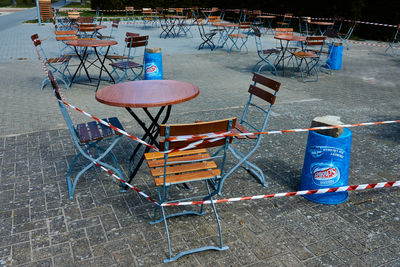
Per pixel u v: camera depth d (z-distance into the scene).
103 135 3.56
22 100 6.77
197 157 3.16
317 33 17.34
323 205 3.53
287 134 5.32
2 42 13.72
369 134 5.40
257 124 5.71
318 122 3.54
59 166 4.18
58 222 3.17
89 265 2.68
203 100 7.06
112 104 3.34
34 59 10.58
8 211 3.31
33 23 20.53
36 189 3.69
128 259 2.75
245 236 3.04
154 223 3.18
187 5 25.88
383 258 2.82
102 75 8.91
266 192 3.75
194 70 9.77
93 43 7.32
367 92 7.94
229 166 4.32
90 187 3.75
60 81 8.30
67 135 5.08
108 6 24.72
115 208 3.40
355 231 3.14
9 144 4.76
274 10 20.70
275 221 3.25
